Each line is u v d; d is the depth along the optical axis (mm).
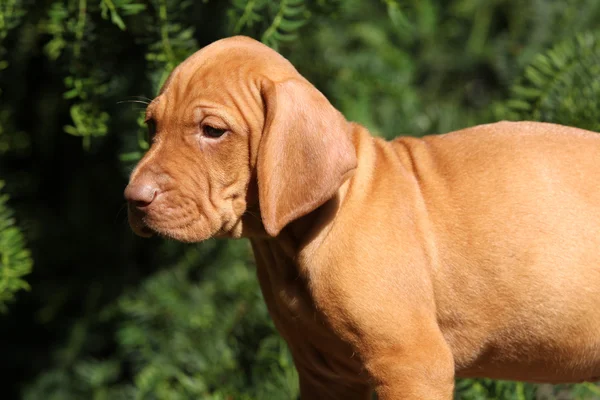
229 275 6219
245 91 3709
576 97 5039
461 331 3902
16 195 6816
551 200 3803
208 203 3752
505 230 3799
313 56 6449
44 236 6859
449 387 3766
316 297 3795
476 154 3941
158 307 6211
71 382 6910
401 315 3721
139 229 3777
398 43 7422
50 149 6730
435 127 6598
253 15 4680
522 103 5164
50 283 6965
